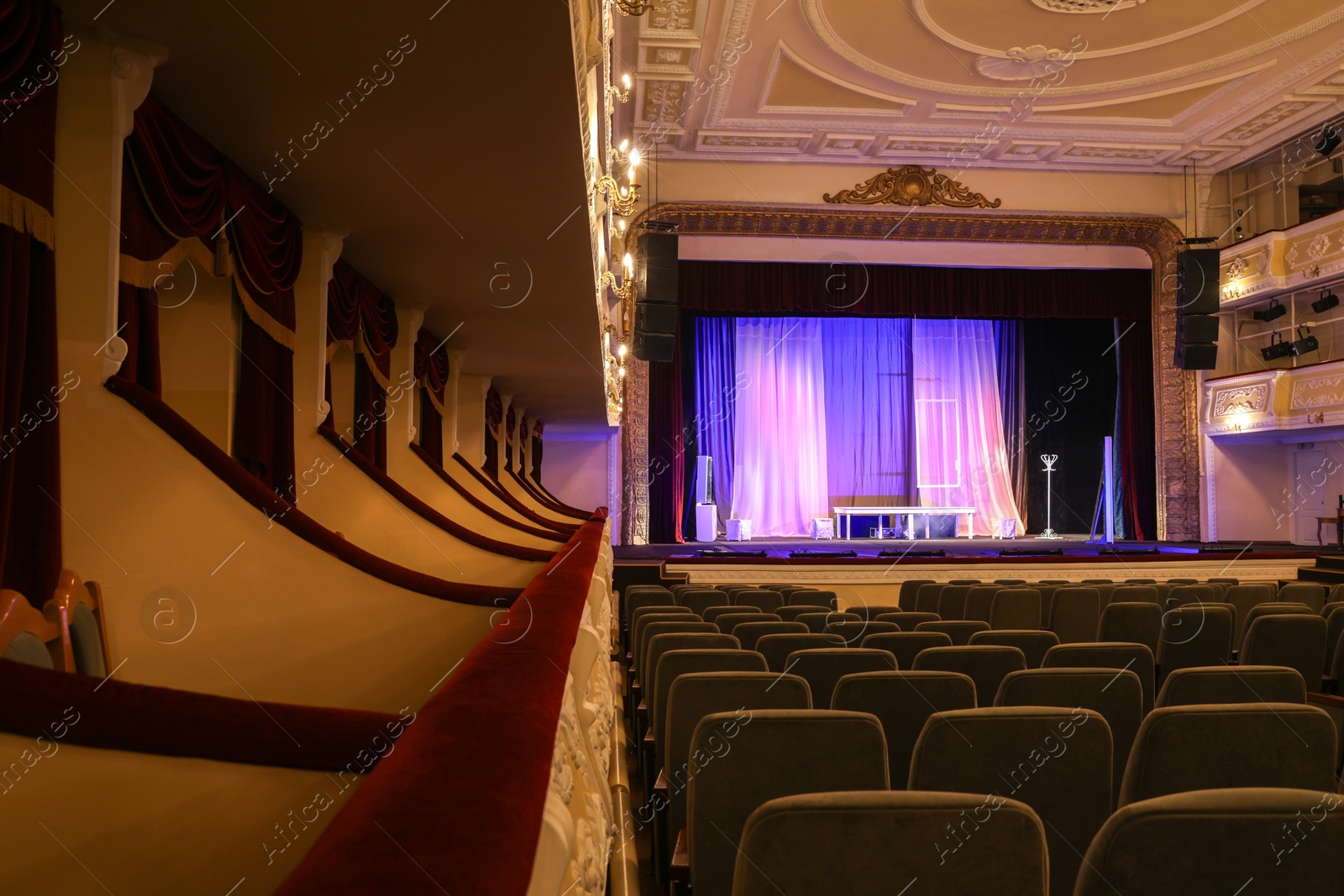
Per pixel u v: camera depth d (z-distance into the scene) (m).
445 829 0.70
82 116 2.32
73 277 2.27
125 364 2.63
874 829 1.21
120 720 1.12
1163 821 1.17
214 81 2.71
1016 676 2.44
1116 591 5.52
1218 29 11.25
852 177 15.20
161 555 2.36
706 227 14.98
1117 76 12.48
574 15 2.37
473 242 4.48
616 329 11.89
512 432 12.19
